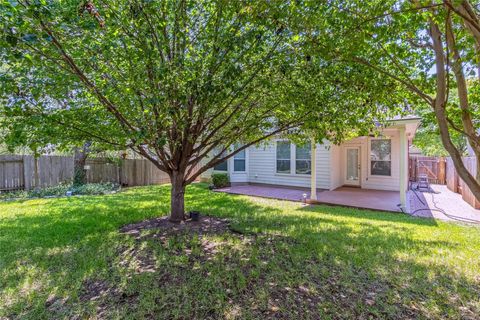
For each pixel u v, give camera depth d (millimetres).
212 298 2781
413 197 9352
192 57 3670
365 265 3564
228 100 4262
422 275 3295
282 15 2527
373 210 7223
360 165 11414
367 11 2492
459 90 2330
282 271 3379
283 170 11781
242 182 12828
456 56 2316
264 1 2477
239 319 2451
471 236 4828
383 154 10828
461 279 3201
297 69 3459
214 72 3359
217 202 8188
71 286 3020
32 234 4844
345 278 3215
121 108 3799
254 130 5129
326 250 4074
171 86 3248
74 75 3229
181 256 3832
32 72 3227
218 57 3373
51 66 3205
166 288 2975
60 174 11070
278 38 3262
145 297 2803
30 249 4117
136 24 2988
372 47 3084
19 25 2184
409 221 6004
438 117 2191
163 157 5055
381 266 3539
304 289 2963
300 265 3557
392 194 9828
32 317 2492
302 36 2869
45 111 3496
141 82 3375
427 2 2031
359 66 3268
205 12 3754
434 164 14305
